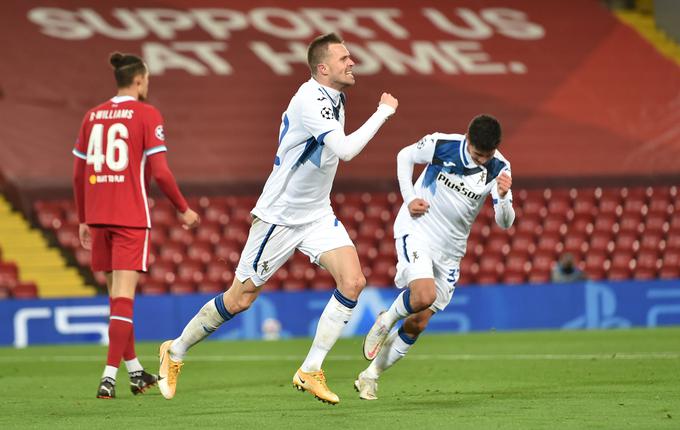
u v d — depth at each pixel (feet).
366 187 250.98
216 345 166.61
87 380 110.22
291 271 218.38
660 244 237.45
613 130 274.16
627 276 233.14
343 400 84.69
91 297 179.11
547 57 294.46
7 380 110.73
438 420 69.62
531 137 270.46
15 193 236.43
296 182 76.33
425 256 82.12
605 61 294.87
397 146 262.06
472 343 160.56
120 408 80.18
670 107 282.36
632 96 284.82
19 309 176.45
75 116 258.16
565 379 101.55
